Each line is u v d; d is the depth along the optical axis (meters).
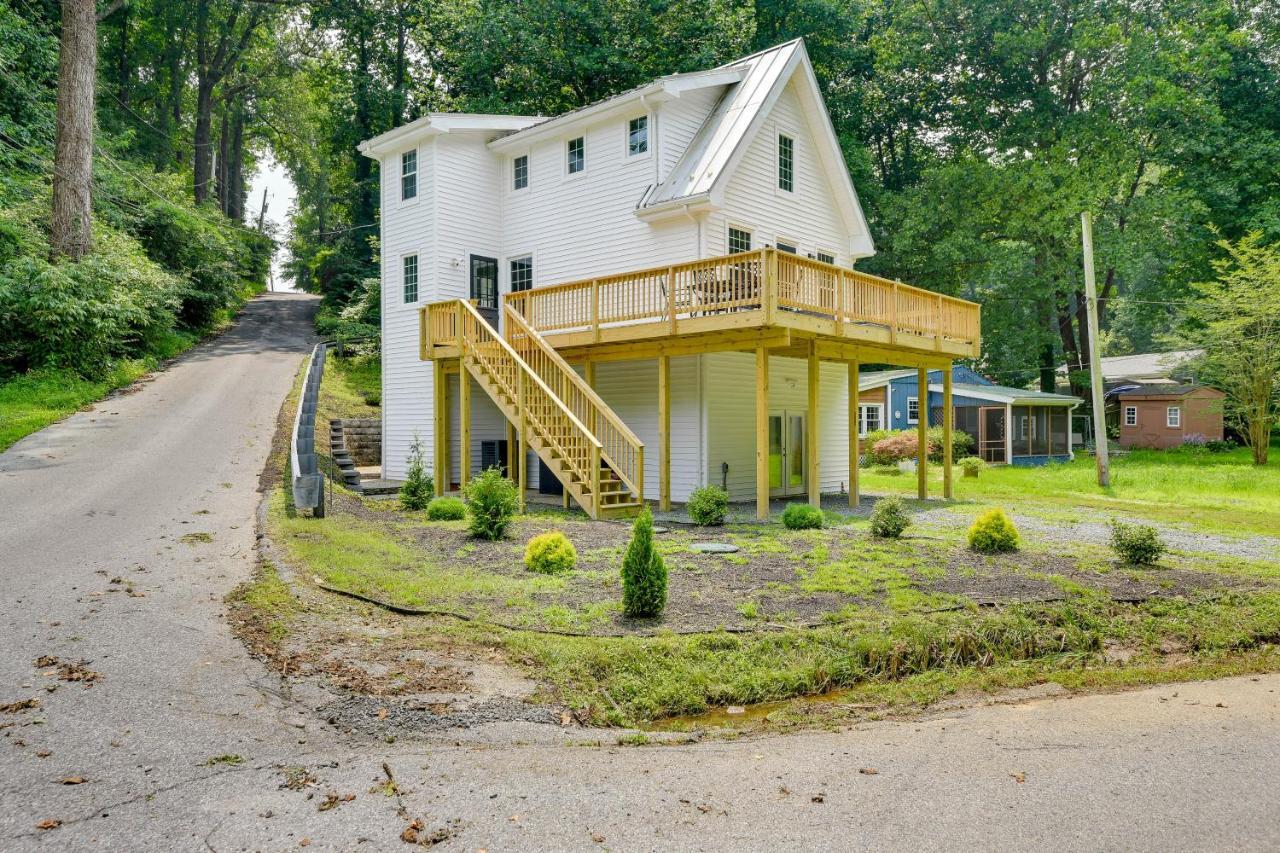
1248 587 7.71
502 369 13.78
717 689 5.11
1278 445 33.34
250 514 9.49
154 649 5.17
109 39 33.56
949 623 6.26
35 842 2.98
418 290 17.03
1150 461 26.81
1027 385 38.88
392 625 5.82
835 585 7.30
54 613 5.81
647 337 12.30
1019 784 3.80
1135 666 6.07
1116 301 32.84
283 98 41.50
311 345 26.56
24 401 15.40
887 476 21.66
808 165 16.81
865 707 5.08
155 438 13.78
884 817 3.40
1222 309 24.98
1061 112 29.41
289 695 4.54
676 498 14.37
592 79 25.44
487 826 3.22
